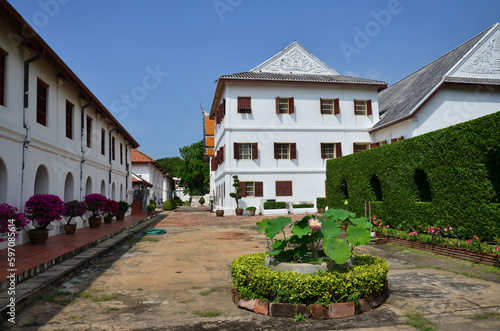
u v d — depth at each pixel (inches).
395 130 890.7
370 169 565.0
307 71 1079.6
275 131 979.3
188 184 2236.7
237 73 1004.6
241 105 966.4
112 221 751.7
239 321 180.5
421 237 402.9
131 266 325.7
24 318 186.9
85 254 354.3
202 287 250.4
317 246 228.8
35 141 410.9
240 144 970.1
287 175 978.1
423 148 432.5
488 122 335.9
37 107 434.0
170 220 839.1
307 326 172.1
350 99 1019.9
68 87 526.0
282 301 188.1
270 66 1059.3
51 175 461.7
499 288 226.1
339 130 1005.2
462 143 368.2
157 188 1753.2
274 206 935.7
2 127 339.6
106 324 177.6
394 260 335.9
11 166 362.6
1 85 353.4
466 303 198.5
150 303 212.8
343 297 186.5
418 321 173.0
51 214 383.2
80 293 234.7
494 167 341.1
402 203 475.5
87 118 629.3
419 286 236.4
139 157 1499.8
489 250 309.3
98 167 685.3
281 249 216.1
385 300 207.9
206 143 1539.1
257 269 206.2
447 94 807.7
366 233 216.2
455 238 384.5
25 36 351.6
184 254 389.1
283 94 989.2
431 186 417.4
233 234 572.7
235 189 935.7
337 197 693.9
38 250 343.6
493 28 821.2
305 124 994.1
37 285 232.8
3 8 295.4
